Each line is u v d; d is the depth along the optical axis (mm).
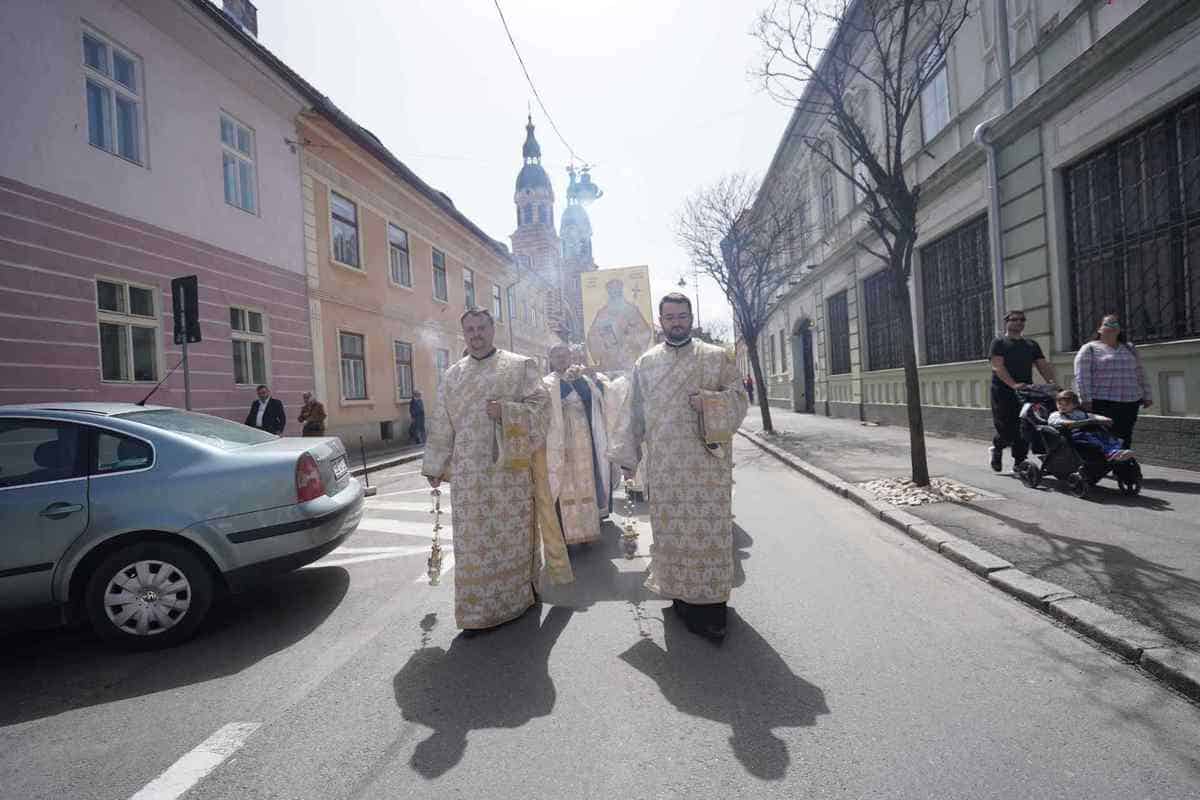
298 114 13953
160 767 2539
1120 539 4715
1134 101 7051
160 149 10305
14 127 8055
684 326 3832
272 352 13039
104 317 9266
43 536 3752
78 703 3176
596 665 3299
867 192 7301
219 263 11555
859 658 3248
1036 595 3803
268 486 4105
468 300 25125
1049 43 8445
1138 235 7348
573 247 59438
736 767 2357
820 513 6801
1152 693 2789
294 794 2314
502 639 3707
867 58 13539
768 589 4367
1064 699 2766
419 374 20188
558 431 5117
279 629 4070
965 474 7785
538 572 4250
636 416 4062
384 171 17469
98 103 9367
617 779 2318
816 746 2473
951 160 10875
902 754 2396
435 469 4070
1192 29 6316
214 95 11594
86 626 4383
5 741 2822
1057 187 8484
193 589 3912
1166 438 7016
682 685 3033
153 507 3875
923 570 4637
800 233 19750
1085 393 6590
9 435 3938
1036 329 9000
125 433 4047
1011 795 2137
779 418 21719
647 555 5488
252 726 2834
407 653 3580
